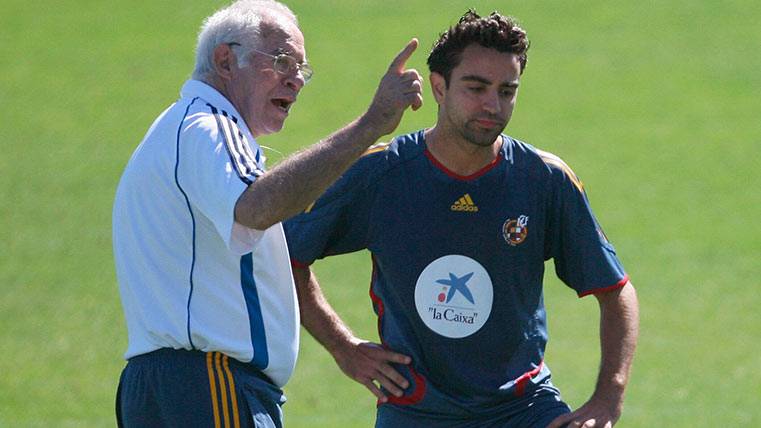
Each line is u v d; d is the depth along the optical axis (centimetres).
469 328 1828
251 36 1631
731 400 3688
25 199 6153
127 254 1647
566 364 4131
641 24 9312
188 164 1562
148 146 1617
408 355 1852
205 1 9875
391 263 1836
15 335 4434
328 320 1902
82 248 5488
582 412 1778
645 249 5556
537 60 8644
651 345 4338
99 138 7188
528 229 1816
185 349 1620
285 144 7044
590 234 1847
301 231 1844
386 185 1817
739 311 4744
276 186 1452
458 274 1820
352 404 3644
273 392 1683
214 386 1614
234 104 1653
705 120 7550
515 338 1848
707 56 8688
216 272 1616
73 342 4366
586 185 6500
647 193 6372
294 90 1667
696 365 4091
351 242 1878
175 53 8756
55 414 3588
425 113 7594
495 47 1712
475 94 1720
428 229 1812
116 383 3934
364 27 9162
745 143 7125
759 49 8769
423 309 1830
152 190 1605
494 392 1836
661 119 7594
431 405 1852
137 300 1634
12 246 5488
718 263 5353
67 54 8744
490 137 1738
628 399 3703
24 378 3953
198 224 1596
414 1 9756
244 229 1508
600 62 8612
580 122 7562
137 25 9369
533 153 1830
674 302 4869
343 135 1477
